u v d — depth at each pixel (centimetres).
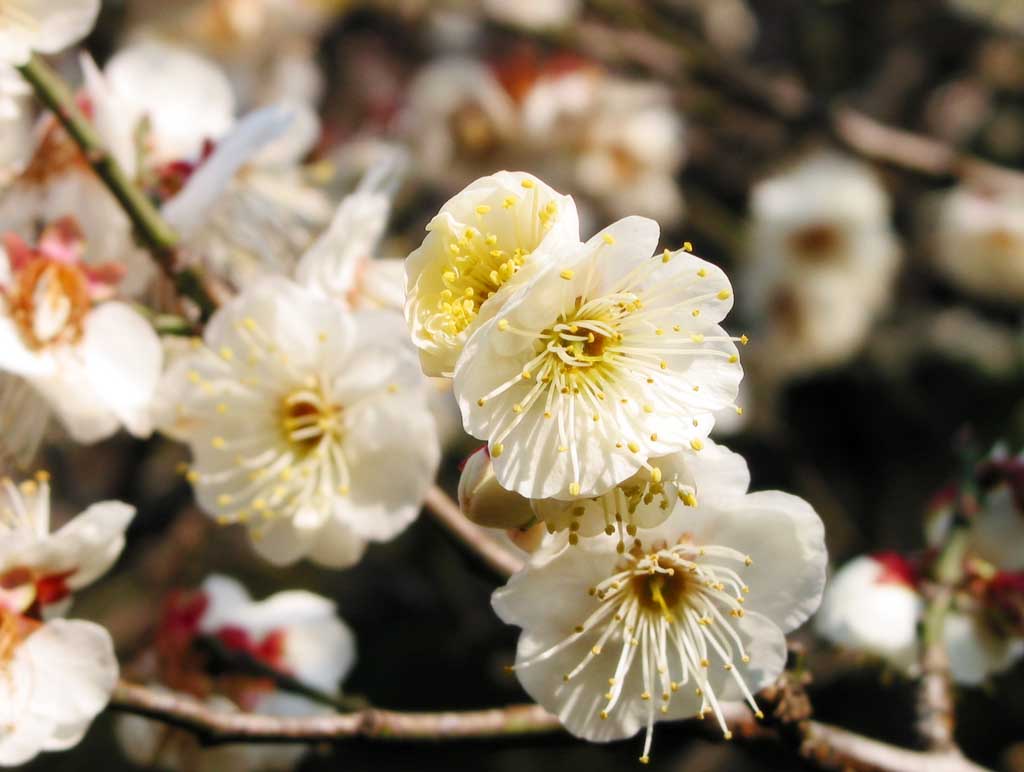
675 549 27
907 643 32
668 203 54
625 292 27
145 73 33
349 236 31
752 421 55
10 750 28
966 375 59
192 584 50
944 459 59
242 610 35
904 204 61
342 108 60
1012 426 57
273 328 30
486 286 27
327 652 36
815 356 55
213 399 30
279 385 30
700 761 51
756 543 27
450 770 52
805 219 53
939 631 31
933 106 64
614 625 27
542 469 26
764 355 56
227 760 36
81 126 30
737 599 27
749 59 65
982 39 64
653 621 27
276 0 53
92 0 30
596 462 26
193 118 33
